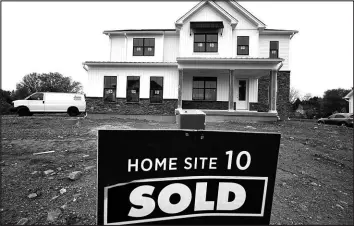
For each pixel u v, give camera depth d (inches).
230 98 511.8
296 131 387.9
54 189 141.3
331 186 155.1
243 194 68.9
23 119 476.4
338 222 111.4
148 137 65.3
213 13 595.8
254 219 68.9
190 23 593.3
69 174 159.8
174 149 66.6
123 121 486.9
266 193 69.5
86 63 559.2
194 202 67.6
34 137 280.2
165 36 653.3
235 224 68.4
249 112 501.7
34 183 147.8
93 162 183.9
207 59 500.1
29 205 125.0
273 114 497.7
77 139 268.1
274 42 658.8
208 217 67.9
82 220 110.6
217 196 68.3
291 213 118.0
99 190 62.5
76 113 634.8
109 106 570.9
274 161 69.8
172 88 567.8
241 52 603.2
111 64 563.2
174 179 66.7
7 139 266.1
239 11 606.5
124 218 63.9
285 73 654.5
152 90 570.6
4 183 146.2
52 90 1940.2
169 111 564.7
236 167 68.7
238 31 606.2
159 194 65.9
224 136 68.3
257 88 615.8
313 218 114.3
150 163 65.4
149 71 569.3
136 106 568.1
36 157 193.5
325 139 326.6
